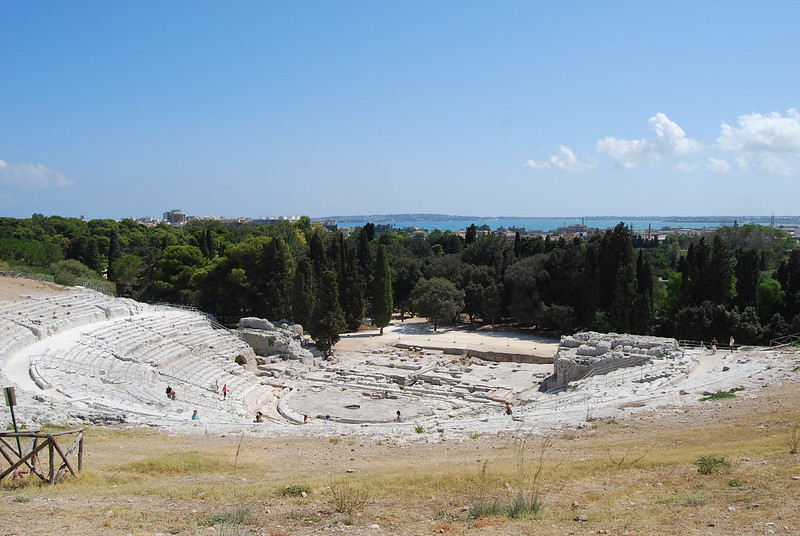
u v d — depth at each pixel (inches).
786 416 954.1
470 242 4473.4
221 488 692.1
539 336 3038.9
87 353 1835.6
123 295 4015.8
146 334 2228.1
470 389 2075.5
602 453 858.8
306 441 1093.1
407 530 514.0
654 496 587.5
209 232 4062.5
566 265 3093.0
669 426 1024.9
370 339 2972.4
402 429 1221.1
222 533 485.1
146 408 1428.4
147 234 6496.1
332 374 2298.2
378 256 3063.5
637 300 2620.6
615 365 1914.4
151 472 796.0
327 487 692.1
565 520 518.9
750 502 524.1
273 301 3016.7
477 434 1111.0
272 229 5413.4
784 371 1433.3
